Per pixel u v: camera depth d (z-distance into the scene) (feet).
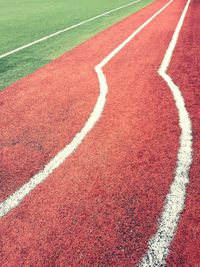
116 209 9.14
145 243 8.06
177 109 14.79
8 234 8.56
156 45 26.12
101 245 8.07
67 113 14.99
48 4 62.85
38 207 9.39
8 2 68.95
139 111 14.82
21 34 34.78
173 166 10.84
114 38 29.96
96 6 57.47
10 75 21.12
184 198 9.41
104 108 15.30
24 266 7.68
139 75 19.45
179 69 19.99
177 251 7.80
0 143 12.82
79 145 12.38
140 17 41.32
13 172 11.03
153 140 12.42
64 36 32.73
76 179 10.48
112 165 11.08
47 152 12.07
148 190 9.81
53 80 19.52
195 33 29.04
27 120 14.55
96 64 22.17
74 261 7.72
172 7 49.06
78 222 8.77
